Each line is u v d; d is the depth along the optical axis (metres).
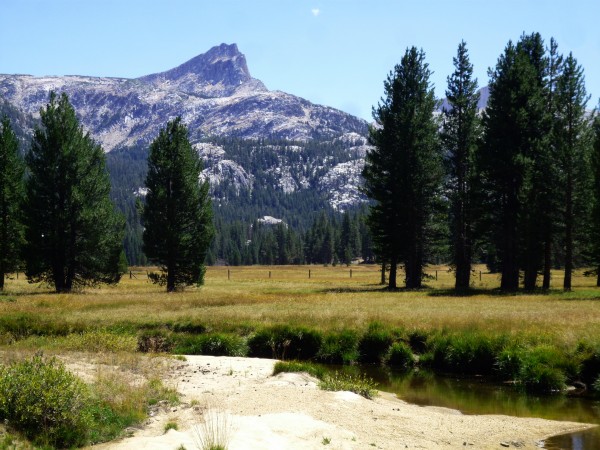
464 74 52.38
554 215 45.81
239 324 26.42
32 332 25.50
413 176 50.47
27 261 45.62
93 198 48.81
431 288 52.22
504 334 21.58
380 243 53.03
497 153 44.66
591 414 14.95
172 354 22.97
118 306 33.91
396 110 52.03
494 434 12.86
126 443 9.91
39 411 9.91
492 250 50.66
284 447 10.31
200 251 49.19
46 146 46.09
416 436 12.21
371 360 23.08
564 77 46.34
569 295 40.09
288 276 106.19
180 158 48.50
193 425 11.44
